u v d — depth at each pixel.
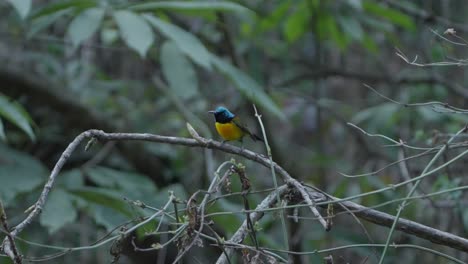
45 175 9.66
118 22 8.34
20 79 12.03
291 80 14.67
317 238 11.95
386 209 11.34
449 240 5.43
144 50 8.08
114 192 8.81
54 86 12.52
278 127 17.30
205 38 13.65
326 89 17.38
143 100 15.08
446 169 8.48
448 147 5.71
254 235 5.17
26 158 9.88
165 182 13.39
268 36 16.34
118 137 5.73
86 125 12.87
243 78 9.46
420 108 12.19
